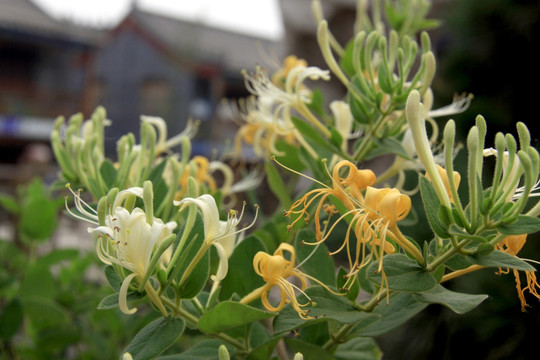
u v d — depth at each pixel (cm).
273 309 24
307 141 34
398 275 21
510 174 21
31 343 52
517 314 51
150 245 21
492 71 58
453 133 20
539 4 56
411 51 28
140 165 29
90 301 48
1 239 52
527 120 56
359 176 22
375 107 29
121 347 51
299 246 27
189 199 22
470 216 20
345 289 23
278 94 34
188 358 27
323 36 31
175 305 23
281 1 147
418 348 57
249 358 26
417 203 55
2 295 49
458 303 21
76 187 32
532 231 20
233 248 25
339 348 32
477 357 53
